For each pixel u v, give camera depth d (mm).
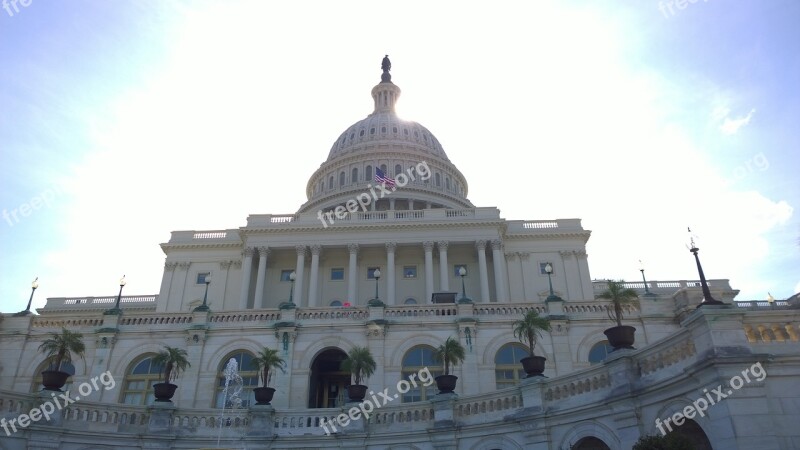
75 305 64500
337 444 21672
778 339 13281
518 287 58750
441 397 20984
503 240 61062
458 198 84250
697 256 14922
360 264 60062
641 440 13781
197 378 27719
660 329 28312
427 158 91812
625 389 15914
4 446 18547
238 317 29609
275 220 62156
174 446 21578
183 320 29547
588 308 29094
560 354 27781
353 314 29516
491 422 19578
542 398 18469
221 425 22188
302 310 29609
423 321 28781
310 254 59594
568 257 60188
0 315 29453
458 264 60438
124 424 21375
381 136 97375
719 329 13297
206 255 61500
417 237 58969
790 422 12344
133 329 29078
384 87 112625
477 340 28219
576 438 17281
